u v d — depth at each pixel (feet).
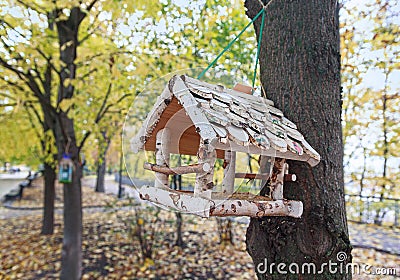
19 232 25.95
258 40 6.10
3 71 15.94
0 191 48.65
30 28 13.00
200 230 22.59
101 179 48.49
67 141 15.87
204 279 16.28
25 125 21.54
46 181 25.04
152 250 19.24
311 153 4.93
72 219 16.19
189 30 14.25
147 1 12.86
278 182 5.11
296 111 5.44
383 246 15.67
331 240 5.09
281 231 5.26
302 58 5.50
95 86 16.43
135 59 14.38
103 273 17.37
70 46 15.20
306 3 5.63
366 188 17.93
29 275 18.08
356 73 15.88
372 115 16.75
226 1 13.37
